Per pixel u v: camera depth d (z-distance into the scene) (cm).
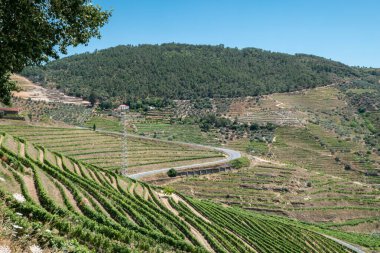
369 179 16150
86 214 4972
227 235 7350
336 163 17775
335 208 12475
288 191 13075
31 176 5356
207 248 6316
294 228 10019
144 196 8181
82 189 6003
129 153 14288
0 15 2377
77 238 3247
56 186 5512
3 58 2467
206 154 15738
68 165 8138
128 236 4291
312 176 14675
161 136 19400
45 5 2597
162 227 6016
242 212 10519
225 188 12688
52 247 1505
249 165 15100
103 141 15212
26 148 7519
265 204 12081
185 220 7331
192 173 13450
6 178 4588
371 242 10525
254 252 7162
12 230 1260
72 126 16988
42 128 14675
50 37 2669
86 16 2711
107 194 6475
